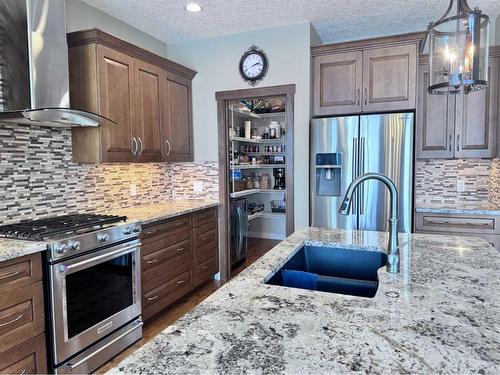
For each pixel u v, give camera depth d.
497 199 3.30
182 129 3.73
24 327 1.82
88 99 2.63
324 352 0.82
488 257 1.59
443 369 0.74
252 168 5.80
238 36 3.70
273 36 3.56
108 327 2.32
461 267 1.45
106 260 2.26
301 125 3.50
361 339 0.88
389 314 1.02
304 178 3.52
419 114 3.40
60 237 2.00
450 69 1.47
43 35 2.22
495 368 0.75
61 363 1.99
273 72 3.58
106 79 2.68
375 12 3.21
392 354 0.80
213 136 3.88
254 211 5.56
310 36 3.46
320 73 3.47
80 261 2.08
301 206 3.54
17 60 2.18
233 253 4.25
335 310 1.05
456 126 3.32
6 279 1.73
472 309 1.05
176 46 3.97
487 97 3.23
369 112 3.34
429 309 1.05
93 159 2.68
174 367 0.76
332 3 3.00
